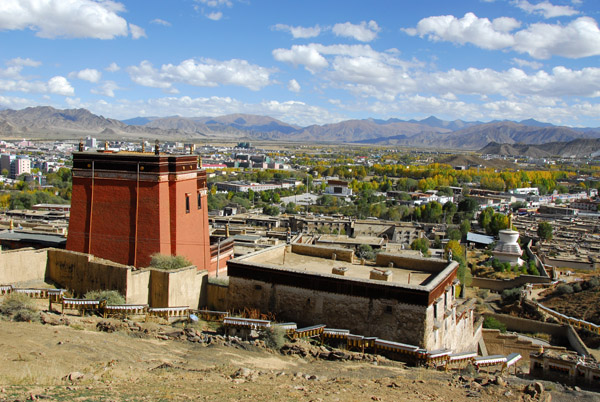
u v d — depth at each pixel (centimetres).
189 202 5153
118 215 4862
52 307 3838
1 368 2352
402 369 3409
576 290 10469
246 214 18200
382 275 4075
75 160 5000
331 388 2684
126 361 2803
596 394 3700
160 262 4475
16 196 17838
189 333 3525
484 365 4138
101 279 4153
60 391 2158
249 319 3653
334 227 16262
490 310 9794
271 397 2380
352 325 3878
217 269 5369
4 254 4147
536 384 3102
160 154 4869
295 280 4059
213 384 2545
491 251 14350
